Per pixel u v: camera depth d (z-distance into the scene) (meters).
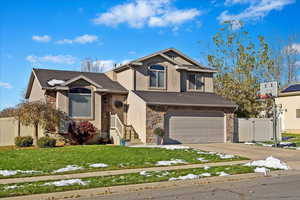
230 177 11.64
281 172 12.84
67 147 19.81
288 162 15.45
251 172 12.57
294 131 36.84
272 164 14.17
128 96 24.88
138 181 10.68
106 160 15.03
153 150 18.59
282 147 21.94
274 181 10.98
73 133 22.11
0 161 14.52
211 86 28.11
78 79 22.86
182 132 23.64
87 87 23.34
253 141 26.86
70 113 22.67
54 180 10.95
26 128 22.84
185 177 11.38
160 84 25.67
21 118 20.48
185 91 26.91
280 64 44.53
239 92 33.22
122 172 12.55
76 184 10.11
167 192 9.42
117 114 24.66
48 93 22.48
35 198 8.65
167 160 15.33
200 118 24.39
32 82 26.75
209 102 24.75
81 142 22.45
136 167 13.57
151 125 22.50
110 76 27.23
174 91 26.16
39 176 11.68
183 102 23.55
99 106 23.72
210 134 24.69
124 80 25.55
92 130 22.45
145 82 25.03
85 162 14.46
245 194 8.93
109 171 12.76
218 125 25.09
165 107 23.03
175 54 27.39
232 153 18.52
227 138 25.20
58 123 21.33
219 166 13.97
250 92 33.22
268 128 27.88
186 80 27.05
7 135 23.44
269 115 33.31
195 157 16.42
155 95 24.28
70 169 12.95
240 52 36.62
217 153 18.14
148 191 9.62
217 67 37.09
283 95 37.94
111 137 23.73
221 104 24.92
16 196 8.77
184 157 16.31
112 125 23.69
